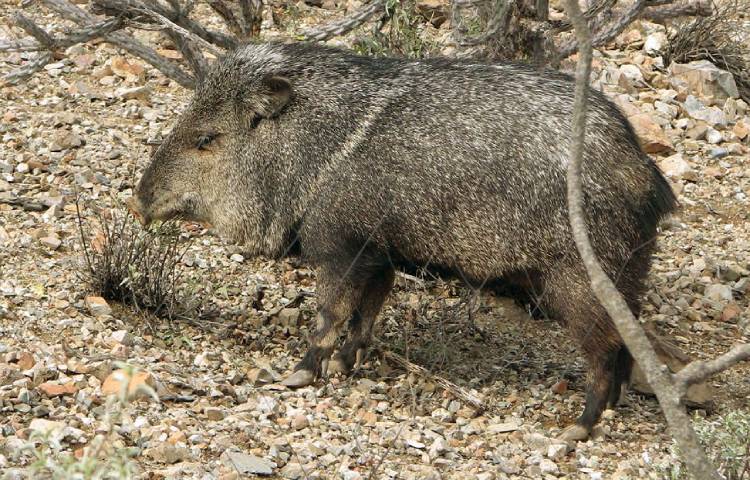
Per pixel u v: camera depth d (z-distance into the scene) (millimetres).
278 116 12836
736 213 18953
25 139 18016
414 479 10883
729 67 23344
